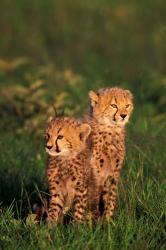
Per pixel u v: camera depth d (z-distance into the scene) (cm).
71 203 1081
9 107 1727
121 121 1122
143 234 977
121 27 3062
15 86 1778
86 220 1045
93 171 1116
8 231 1010
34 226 1009
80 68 2522
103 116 1123
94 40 2953
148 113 1709
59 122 1053
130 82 2136
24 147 1486
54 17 3138
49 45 2889
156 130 1496
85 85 1931
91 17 3153
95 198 1118
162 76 2039
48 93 1755
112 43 2923
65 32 3009
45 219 1057
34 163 1339
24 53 2795
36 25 3069
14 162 1354
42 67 2092
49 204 1081
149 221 1022
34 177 1246
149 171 1233
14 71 2133
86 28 3048
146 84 1938
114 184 1123
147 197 1072
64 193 1078
